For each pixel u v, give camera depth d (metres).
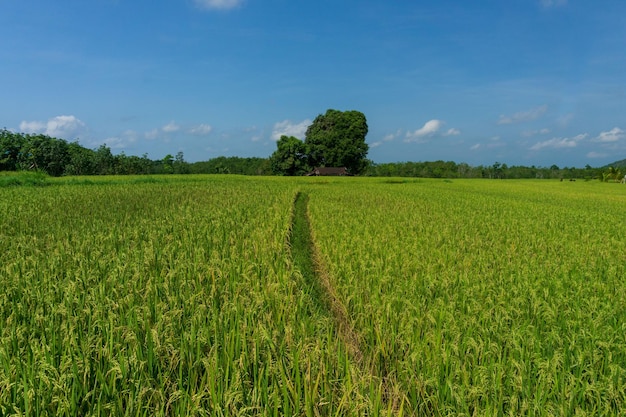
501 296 7.14
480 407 4.36
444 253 10.94
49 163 66.44
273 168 97.56
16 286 7.06
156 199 24.44
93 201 22.86
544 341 5.57
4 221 15.17
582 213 24.00
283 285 7.62
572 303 7.05
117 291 6.89
